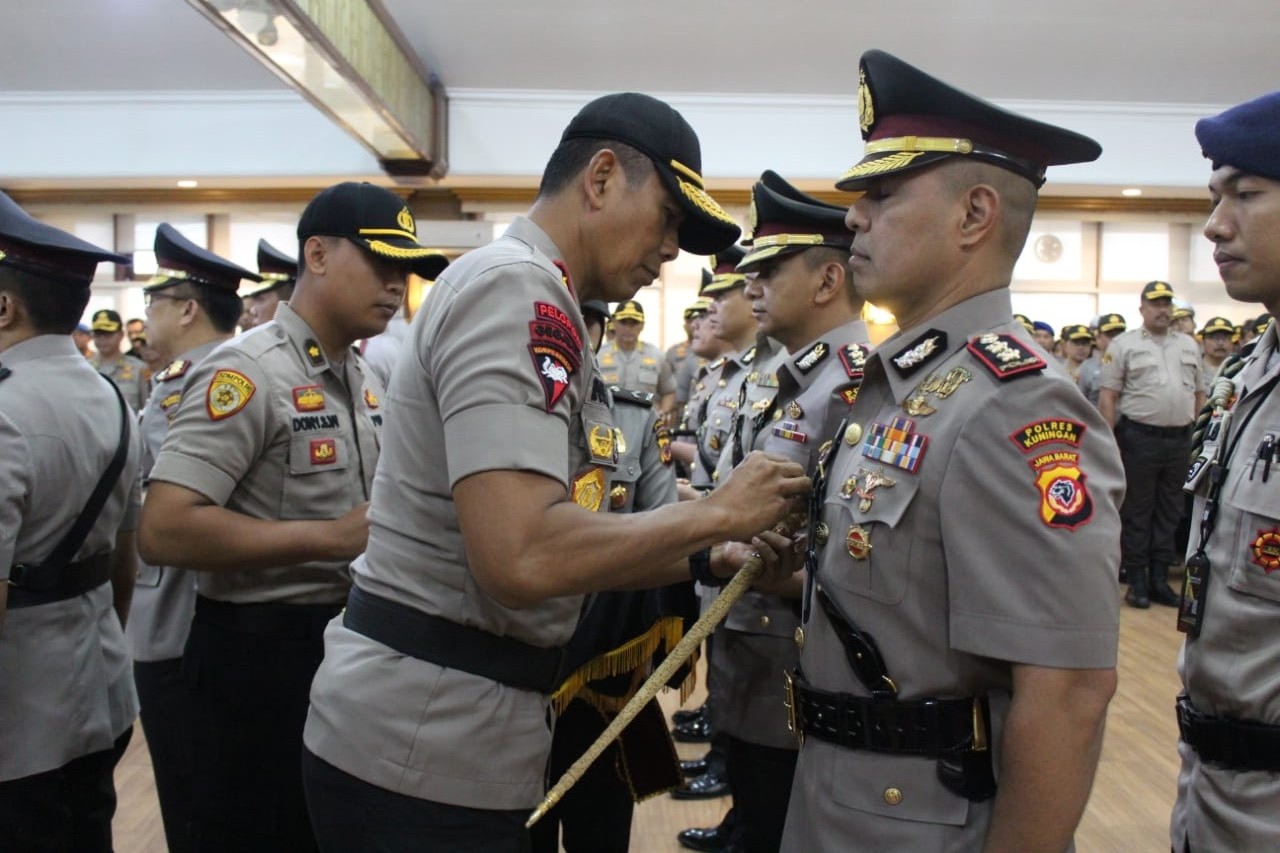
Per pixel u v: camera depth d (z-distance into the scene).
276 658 1.60
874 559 0.99
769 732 1.66
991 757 0.96
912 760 0.97
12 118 6.48
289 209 7.18
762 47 5.83
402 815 1.05
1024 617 0.88
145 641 1.87
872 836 0.97
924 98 0.99
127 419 1.68
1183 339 4.93
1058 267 8.00
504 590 0.93
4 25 5.54
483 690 1.06
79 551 1.58
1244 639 1.19
